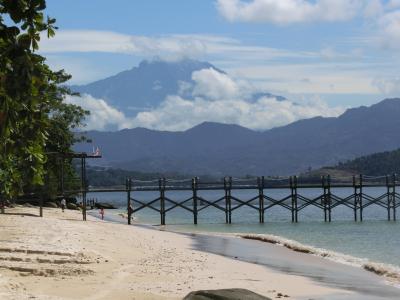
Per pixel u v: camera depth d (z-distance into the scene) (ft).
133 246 116.16
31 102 26.99
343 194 653.30
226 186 234.79
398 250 138.62
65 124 257.34
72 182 291.38
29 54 25.22
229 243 143.54
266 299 49.57
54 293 60.23
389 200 259.80
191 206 405.59
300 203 459.73
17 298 52.49
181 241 144.25
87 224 155.53
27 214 177.88
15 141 28.53
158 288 68.33
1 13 25.21
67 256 85.76
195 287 70.49
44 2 25.07
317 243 157.48
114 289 65.26
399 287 78.59
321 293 73.05
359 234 186.50
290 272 92.99
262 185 238.89
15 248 85.66
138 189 220.84
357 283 81.97
